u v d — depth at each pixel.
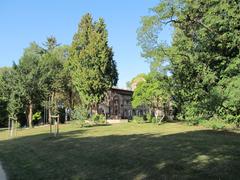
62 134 34.94
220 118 11.27
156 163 15.42
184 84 12.02
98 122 53.56
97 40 58.84
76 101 72.44
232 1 9.84
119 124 50.88
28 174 15.00
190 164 14.77
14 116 45.38
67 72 68.06
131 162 16.03
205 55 10.84
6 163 18.62
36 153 21.62
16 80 57.09
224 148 19.50
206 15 10.44
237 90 9.67
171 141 23.70
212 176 12.55
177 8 12.10
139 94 55.22
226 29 9.98
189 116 12.54
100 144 23.53
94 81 58.28
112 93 76.62
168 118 57.62
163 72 15.38
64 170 15.29
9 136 39.69
